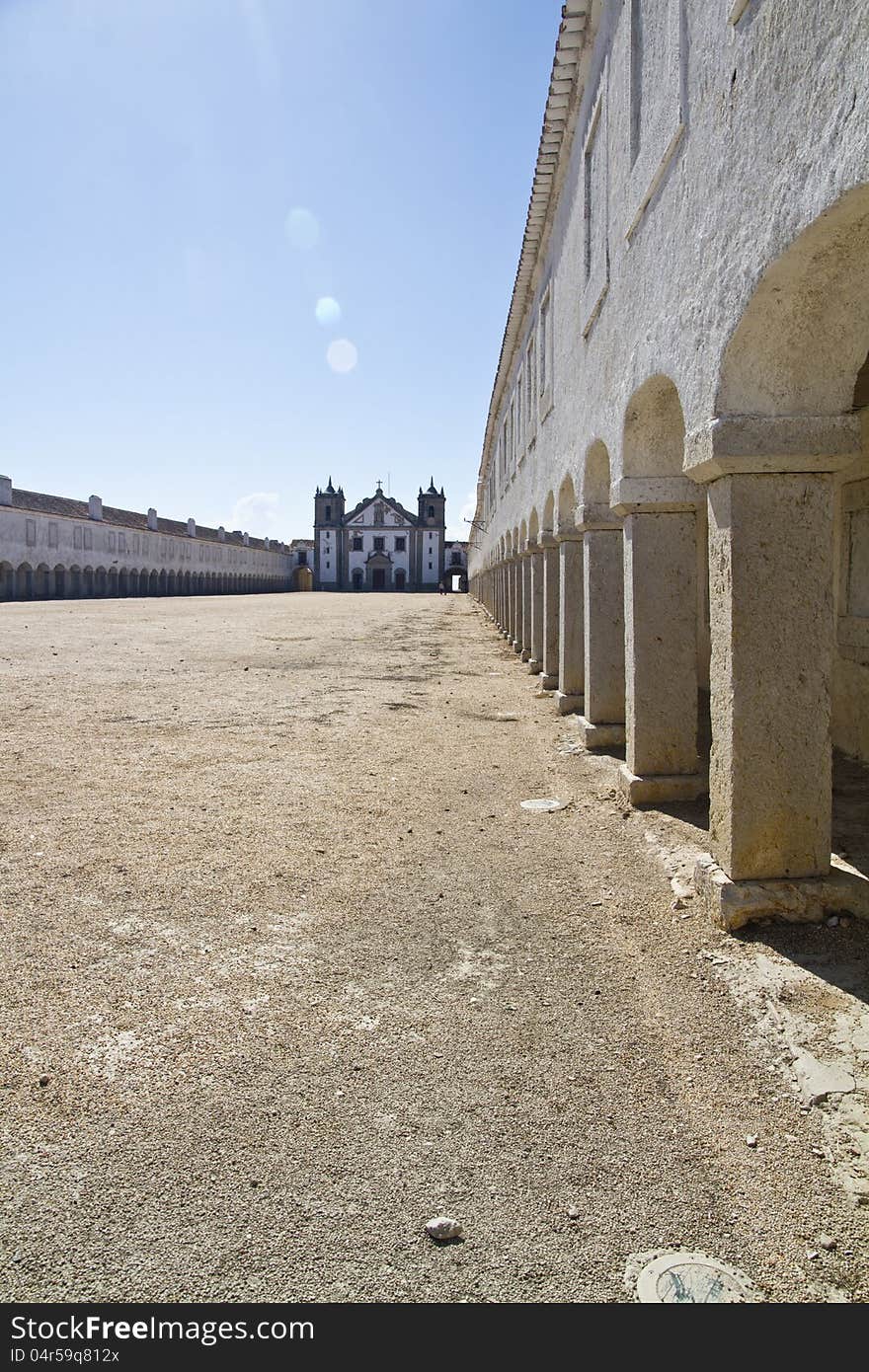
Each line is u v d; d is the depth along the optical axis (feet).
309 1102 10.03
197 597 195.00
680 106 16.14
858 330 13.30
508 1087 10.38
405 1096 10.18
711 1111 9.91
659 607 21.68
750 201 12.73
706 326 14.64
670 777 21.85
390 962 13.57
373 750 28.96
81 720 33.58
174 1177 8.77
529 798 23.13
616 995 12.57
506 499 74.38
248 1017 11.89
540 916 15.38
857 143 9.56
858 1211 8.36
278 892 16.35
